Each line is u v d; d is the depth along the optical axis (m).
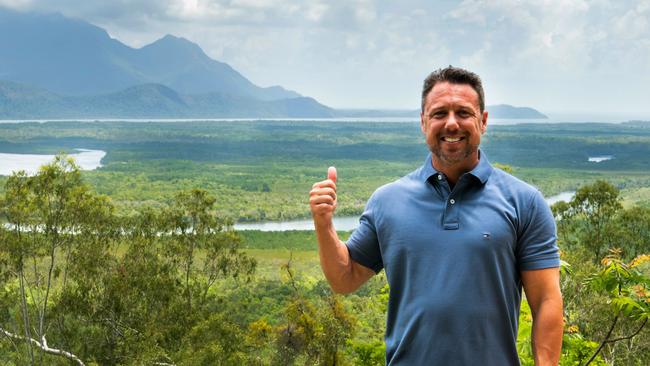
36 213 20.25
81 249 21.52
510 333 2.88
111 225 22.55
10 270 20.31
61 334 21.22
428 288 2.86
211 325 20.50
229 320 22.73
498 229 2.84
